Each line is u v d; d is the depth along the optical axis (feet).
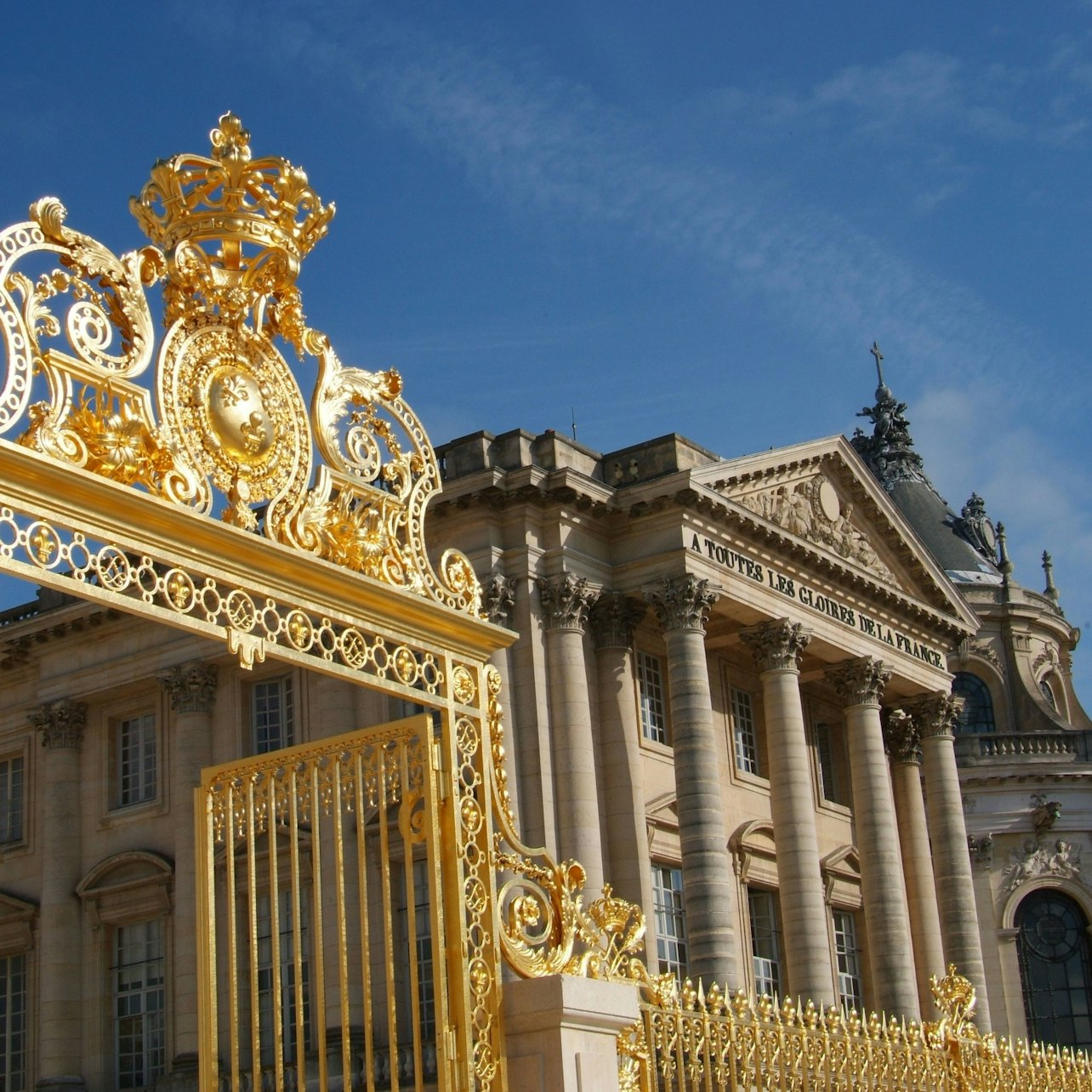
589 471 135.13
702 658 128.77
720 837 125.08
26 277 30.73
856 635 151.12
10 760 147.84
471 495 127.24
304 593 35.70
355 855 120.26
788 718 136.87
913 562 161.07
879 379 270.26
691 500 130.31
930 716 164.35
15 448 29.68
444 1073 36.47
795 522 145.59
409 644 38.40
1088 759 202.59
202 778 43.09
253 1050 41.14
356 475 37.70
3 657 145.38
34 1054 137.39
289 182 35.58
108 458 31.96
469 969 37.42
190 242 34.60
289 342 36.73
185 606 33.14
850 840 159.33
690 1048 41.75
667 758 137.39
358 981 116.88
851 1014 51.21
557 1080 36.63
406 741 39.68
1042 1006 194.08
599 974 40.06
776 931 147.02
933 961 158.51
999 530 250.37
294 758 41.68
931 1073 56.18
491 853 38.75
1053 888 197.47
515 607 127.24
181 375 33.73
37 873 142.10
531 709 124.47
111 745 142.31
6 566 29.66
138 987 135.33
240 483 34.50
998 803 198.59
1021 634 234.38
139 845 136.77
